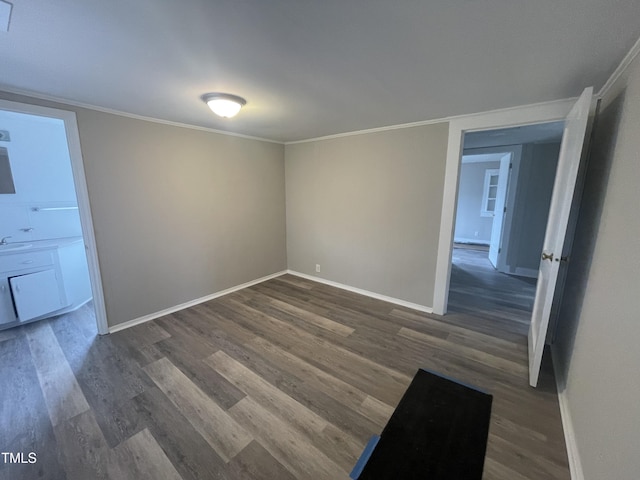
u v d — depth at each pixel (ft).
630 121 4.43
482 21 3.80
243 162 12.28
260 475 4.52
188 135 10.25
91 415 5.70
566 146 6.75
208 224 11.34
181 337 8.69
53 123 11.03
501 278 14.64
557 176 7.45
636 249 3.61
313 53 4.78
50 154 11.05
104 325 8.80
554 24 3.84
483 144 14.79
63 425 5.46
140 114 8.79
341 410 5.83
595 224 5.69
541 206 14.35
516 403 6.02
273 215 14.03
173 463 4.72
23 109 6.84
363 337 8.70
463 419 5.60
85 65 5.28
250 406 5.94
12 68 5.41
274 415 5.71
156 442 5.10
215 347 8.14
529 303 11.36
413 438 5.17
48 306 9.89
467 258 19.10
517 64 5.14
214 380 6.75
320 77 5.82
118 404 5.99
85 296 11.52
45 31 4.09
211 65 5.27
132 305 9.42
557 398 6.17
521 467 4.62
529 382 6.65
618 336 3.83
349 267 12.59
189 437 5.20
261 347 8.14
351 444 5.06
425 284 10.48
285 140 13.42
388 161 10.67
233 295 12.14
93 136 8.04
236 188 12.17
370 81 6.00
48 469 4.62
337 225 12.69
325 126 10.44
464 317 10.06
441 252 9.87
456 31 4.06
